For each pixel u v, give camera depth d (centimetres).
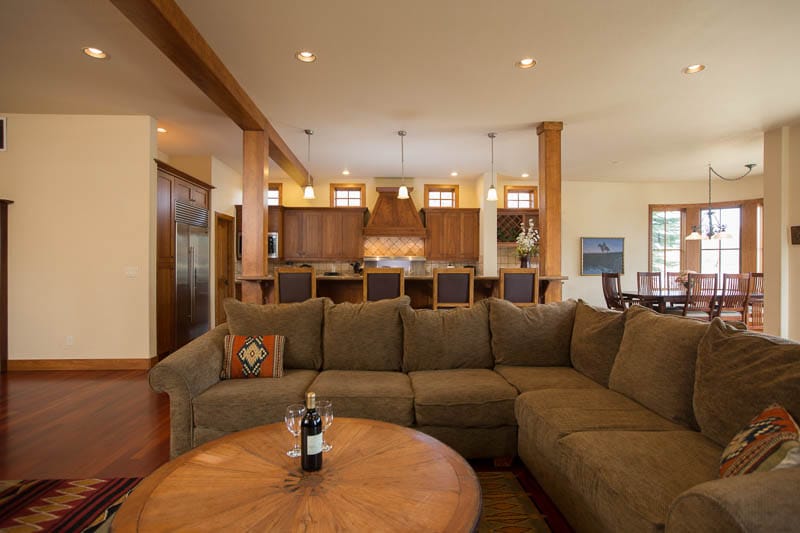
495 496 199
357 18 263
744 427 130
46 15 258
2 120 432
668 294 537
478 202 771
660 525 112
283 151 527
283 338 265
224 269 691
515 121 454
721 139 518
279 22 266
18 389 364
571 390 216
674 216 792
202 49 283
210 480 124
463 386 230
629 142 532
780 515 85
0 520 177
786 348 144
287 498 114
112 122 441
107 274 439
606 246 790
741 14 258
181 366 219
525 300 429
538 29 276
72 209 436
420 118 445
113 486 205
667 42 291
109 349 438
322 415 138
